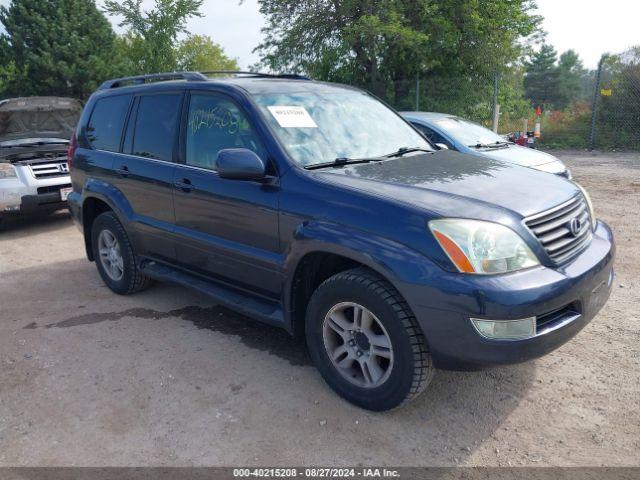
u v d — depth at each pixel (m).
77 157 5.26
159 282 5.40
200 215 3.88
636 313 4.27
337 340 3.25
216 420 3.04
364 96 4.46
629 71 15.32
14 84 29.28
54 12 29.58
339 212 2.98
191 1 20.78
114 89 5.02
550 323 2.71
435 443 2.80
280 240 3.31
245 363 3.68
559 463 2.64
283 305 3.39
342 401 3.19
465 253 2.60
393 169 3.41
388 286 2.82
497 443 2.79
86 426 3.03
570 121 16.89
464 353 2.62
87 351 3.93
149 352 3.88
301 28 18.86
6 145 7.99
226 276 3.86
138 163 4.45
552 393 3.22
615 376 3.38
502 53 18.17
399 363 2.81
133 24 20.86
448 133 7.62
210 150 3.85
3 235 7.68
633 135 15.24
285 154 3.37
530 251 2.73
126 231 4.71
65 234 7.63
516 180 3.33
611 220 7.16
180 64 29.09
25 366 3.73
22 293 5.22
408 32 16.36
